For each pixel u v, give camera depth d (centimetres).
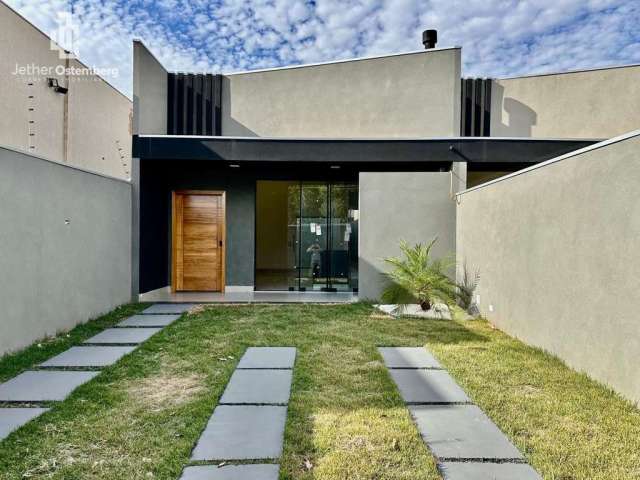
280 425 266
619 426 264
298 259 882
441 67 763
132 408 290
